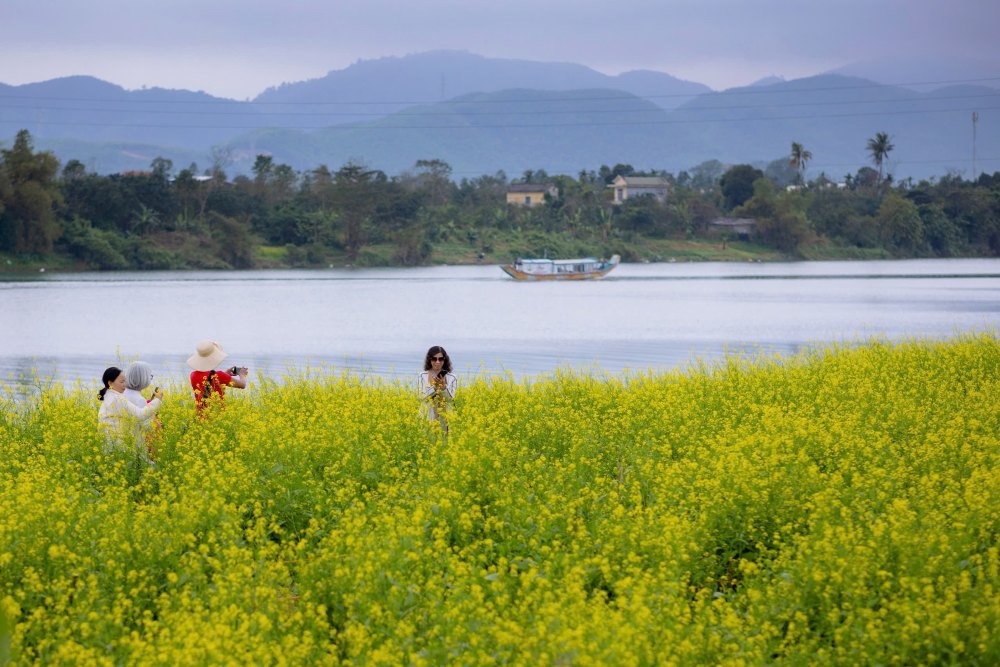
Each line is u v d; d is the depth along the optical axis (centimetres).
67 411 2003
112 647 1009
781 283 14550
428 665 936
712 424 1947
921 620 1002
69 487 1475
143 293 11694
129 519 1305
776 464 1482
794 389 2331
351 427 1756
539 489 1460
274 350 5675
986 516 1321
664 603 1041
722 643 997
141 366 1812
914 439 1795
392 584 1079
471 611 1031
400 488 1497
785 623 1092
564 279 16600
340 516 1392
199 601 1056
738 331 6712
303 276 16788
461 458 1525
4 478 1609
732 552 1321
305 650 958
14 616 1022
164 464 1706
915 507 1369
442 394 1942
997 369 2700
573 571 1103
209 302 10150
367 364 4894
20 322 7688
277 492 1480
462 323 7669
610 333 6638
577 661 878
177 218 18650
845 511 1298
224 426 1853
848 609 1073
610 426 1942
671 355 5219
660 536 1227
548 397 2238
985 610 996
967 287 12900
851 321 7538
